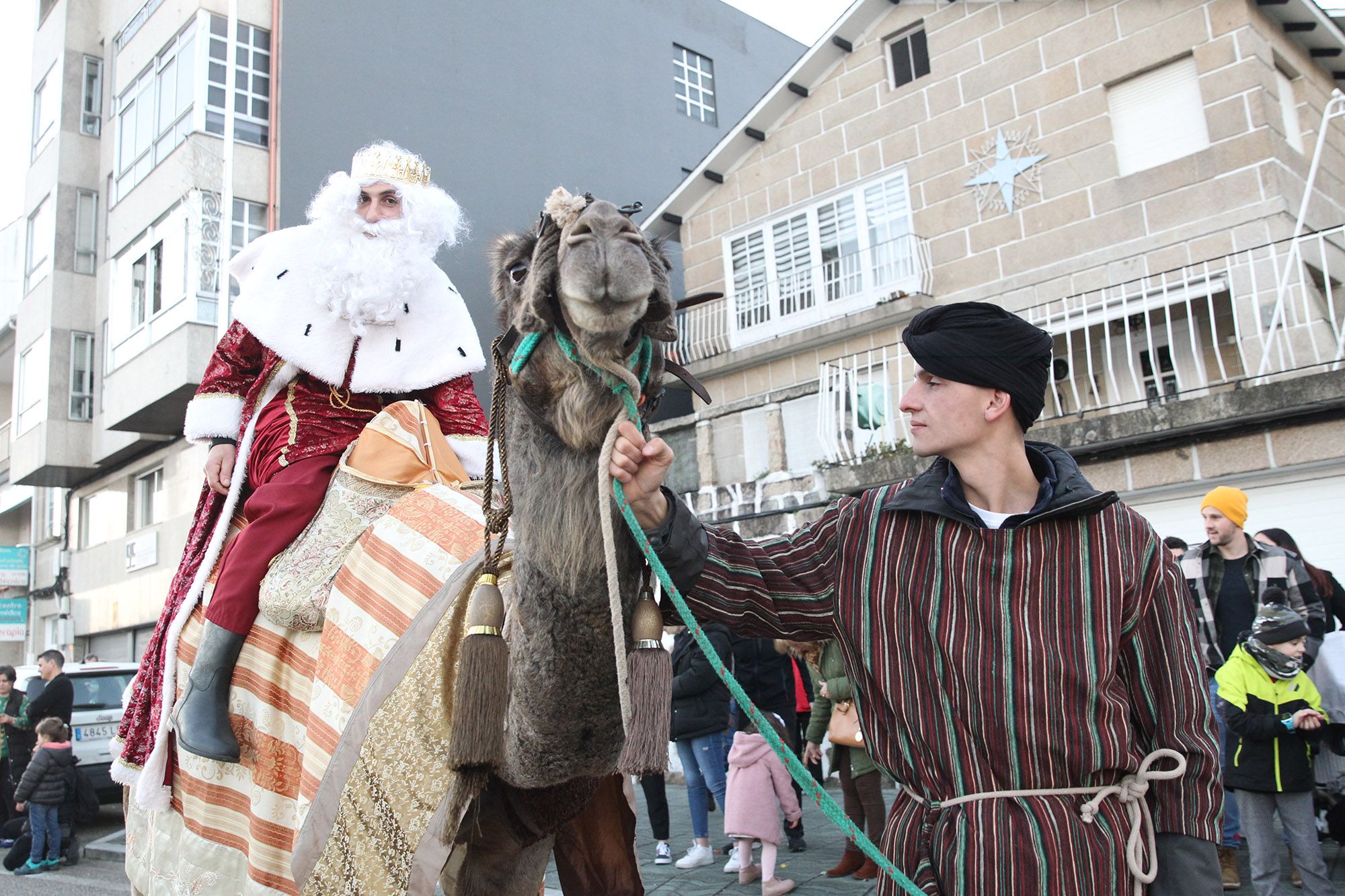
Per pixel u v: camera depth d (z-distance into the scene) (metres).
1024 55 13.05
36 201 21.41
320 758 2.31
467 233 3.84
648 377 1.78
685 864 6.48
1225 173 11.23
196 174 16.41
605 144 20.56
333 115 16.88
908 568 1.94
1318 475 8.87
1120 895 1.76
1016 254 12.86
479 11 19.23
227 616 2.68
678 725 6.44
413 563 2.45
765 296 15.60
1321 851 4.74
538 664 1.90
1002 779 1.81
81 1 20.67
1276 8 11.56
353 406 3.20
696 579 1.96
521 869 2.40
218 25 16.92
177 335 16.33
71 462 19.88
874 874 5.63
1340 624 6.07
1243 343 10.70
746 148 16.08
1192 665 1.90
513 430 1.97
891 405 13.54
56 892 7.49
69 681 10.45
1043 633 1.83
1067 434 9.87
